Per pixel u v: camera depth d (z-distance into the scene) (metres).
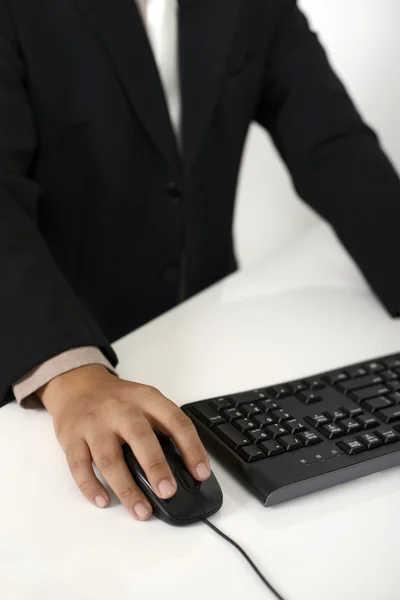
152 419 0.60
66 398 0.65
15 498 0.57
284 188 1.78
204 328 0.89
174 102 1.15
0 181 0.85
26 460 0.62
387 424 0.66
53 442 0.65
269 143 1.75
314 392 0.71
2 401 0.69
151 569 0.49
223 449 0.61
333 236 1.24
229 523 0.55
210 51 1.09
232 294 1.01
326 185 1.12
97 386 0.65
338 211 1.09
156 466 0.55
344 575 0.49
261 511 0.56
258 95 1.22
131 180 1.12
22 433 0.66
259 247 1.87
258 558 0.51
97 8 1.00
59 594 0.47
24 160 0.95
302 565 0.50
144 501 0.55
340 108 1.16
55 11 0.99
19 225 0.78
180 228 1.18
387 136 1.59
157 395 0.62
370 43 1.55
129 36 1.03
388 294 0.98
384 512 0.57
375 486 0.60
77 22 1.00
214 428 0.64
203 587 0.48
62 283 0.74
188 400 0.72
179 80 1.11
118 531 0.53
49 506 0.56
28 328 0.69
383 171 1.09
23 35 0.98
